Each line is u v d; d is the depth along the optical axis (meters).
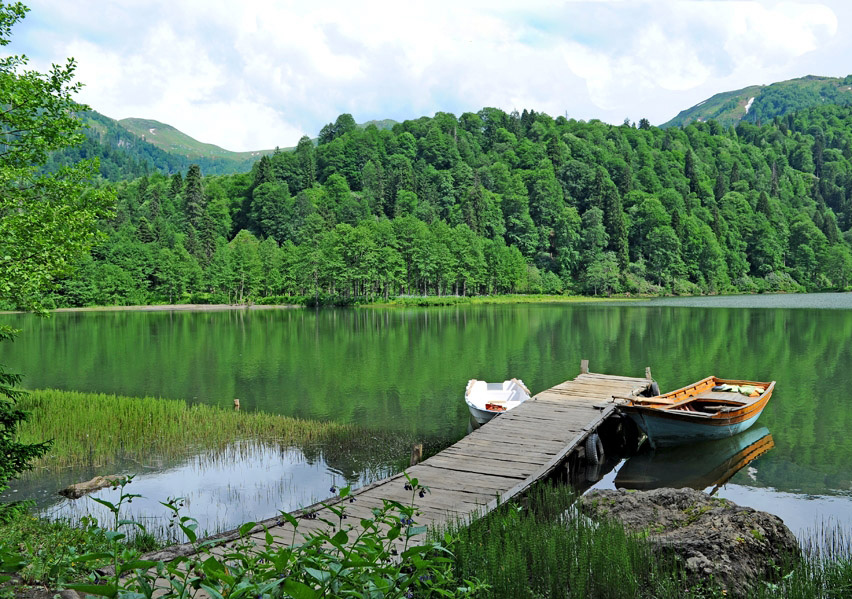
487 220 148.25
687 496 11.59
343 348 45.34
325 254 106.00
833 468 17.23
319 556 3.15
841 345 43.59
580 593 7.91
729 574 8.70
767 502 14.49
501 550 8.67
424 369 35.41
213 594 2.76
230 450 18.42
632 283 132.62
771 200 180.00
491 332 57.03
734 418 19.06
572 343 47.56
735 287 143.50
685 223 146.00
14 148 14.78
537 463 13.90
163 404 23.22
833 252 147.12
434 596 6.58
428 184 167.88
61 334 57.81
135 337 54.75
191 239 125.25
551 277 132.75
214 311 94.81
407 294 114.62
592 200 166.00
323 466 17.11
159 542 11.65
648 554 9.08
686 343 46.34
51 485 15.48
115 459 17.52
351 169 185.75
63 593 5.62
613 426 20.16
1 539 8.42
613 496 12.15
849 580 8.54
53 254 14.56
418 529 3.57
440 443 19.58
